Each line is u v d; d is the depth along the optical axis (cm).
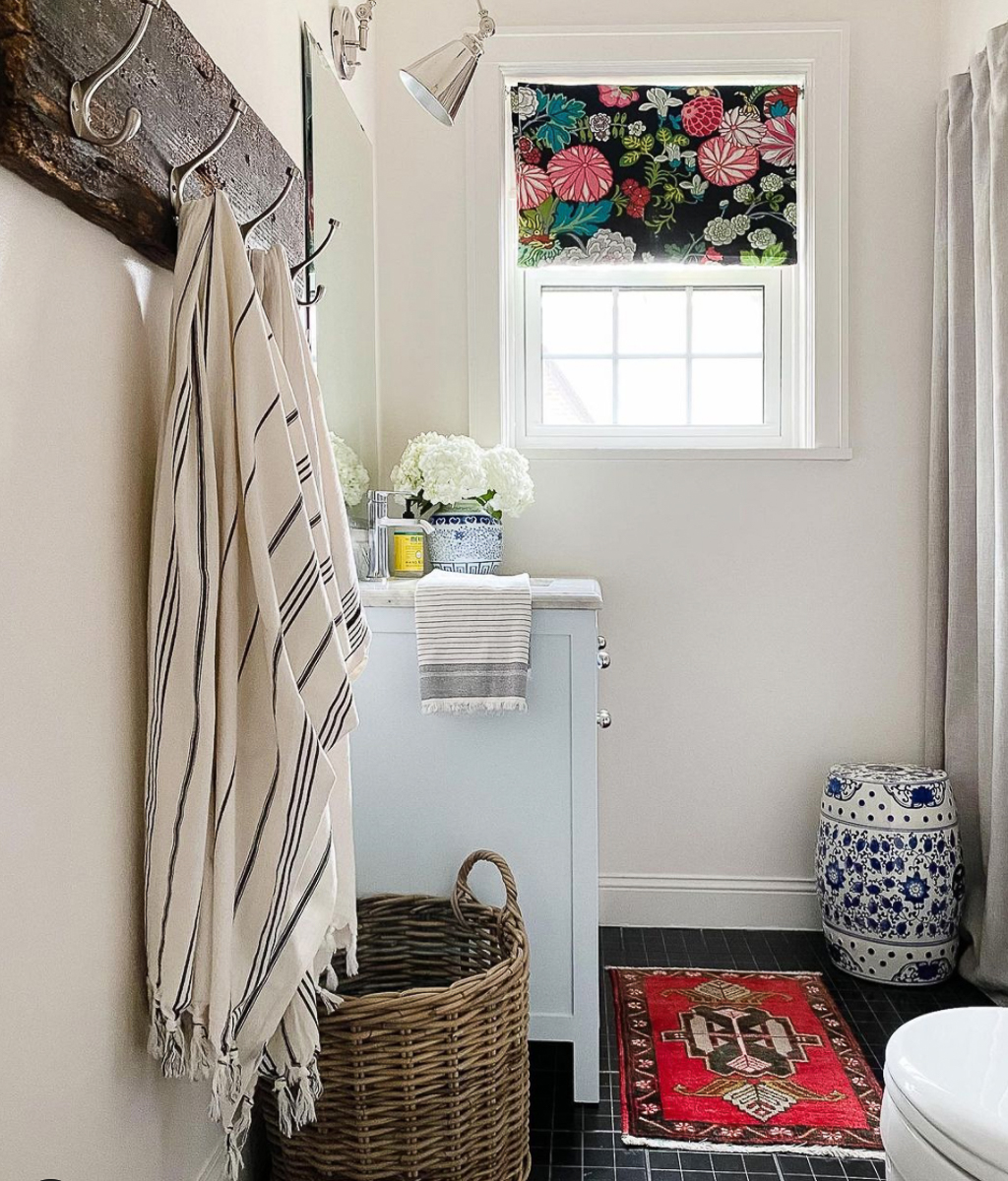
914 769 272
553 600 202
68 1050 107
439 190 286
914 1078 133
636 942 282
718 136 288
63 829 106
